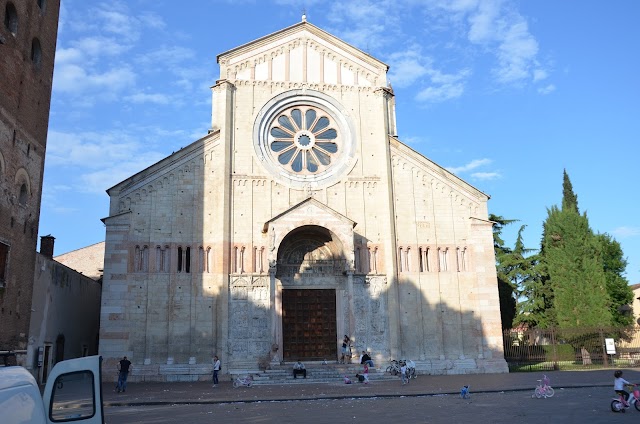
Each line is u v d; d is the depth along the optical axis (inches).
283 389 1384.1
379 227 1849.2
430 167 1902.1
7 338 1185.4
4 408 404.5
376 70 1998.0
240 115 1868.8
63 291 1736.0
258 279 1729.8
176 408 1054.4
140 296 1646.2
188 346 1641.2
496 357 1774.1
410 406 1026.7
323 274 1815.9
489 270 1835.6
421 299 1800.0
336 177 1873.8
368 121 1947.6
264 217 1796.3
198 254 1710.1
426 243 1847.9
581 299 2423.7
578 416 868.0
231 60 1904.5
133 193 1712.6
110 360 1585.9
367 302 1774.1
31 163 1323.8
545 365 2015.3
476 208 1893.5
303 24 1979.6
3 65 1186.0
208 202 1758.1
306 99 1932.8
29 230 1309.1
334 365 1656.0
